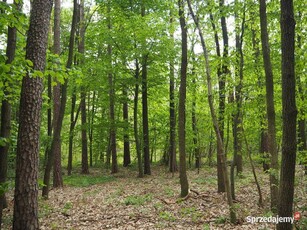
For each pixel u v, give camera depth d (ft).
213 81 41.73
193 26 33.09
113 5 53.72
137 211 30.58
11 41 21.27
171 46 52.31
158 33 50.72
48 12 18.93
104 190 43.86
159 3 51.90
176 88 61.98
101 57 56.44
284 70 12.60
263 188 40.32
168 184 47.88
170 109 66.03
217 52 37.01
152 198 36.88
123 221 27.14
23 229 17.71
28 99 18.16
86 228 25.41
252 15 29.84
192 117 65.82
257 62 31.73
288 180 12.78
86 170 66.54
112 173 65.51
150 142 78.89
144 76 56.70
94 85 56.49
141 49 51.49
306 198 28.84
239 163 50.57
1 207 21.03
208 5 28.07
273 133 26.61
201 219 26.71
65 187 47.62
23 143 18.03
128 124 62.23
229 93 32.27
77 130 62.23
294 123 12.60
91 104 79.66
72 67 18.08
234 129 31.58
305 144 40.96
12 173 51.19
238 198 34.76
